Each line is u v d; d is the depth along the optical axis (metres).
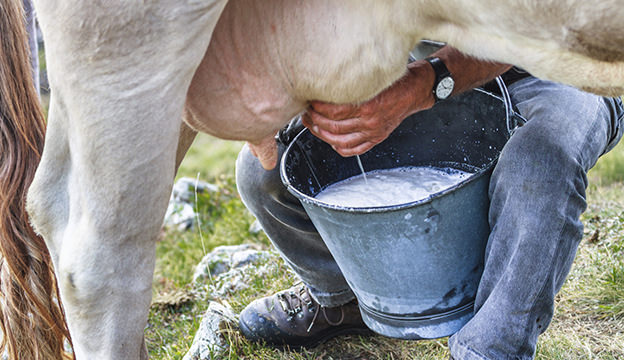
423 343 2.49
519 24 1.43
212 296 3.12
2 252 2.01
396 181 2.18
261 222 2.39
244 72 1.66
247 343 2.59
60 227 1.70
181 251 4.25
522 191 1.76
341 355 2.54
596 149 1.88
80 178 1.59
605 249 2.83
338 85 1.65
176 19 1.44
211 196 4.90
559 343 2.33
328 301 2.45
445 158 2.23
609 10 1.33
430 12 1.51
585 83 1.49
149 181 1.55
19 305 2.07
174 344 2.80
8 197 1.99
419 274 1.87
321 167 2.22
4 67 1.95
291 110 1.76
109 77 1.47
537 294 1.76
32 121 2.01
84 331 1.70
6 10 1.93
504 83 2.04
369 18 1.55
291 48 1.63
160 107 1.50
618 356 2.27
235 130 1.76
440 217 1.77
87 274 1.63
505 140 2.00
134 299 1.67
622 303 2.47
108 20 1.43
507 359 1.78
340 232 1.86
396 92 1.77
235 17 1.60
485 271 1.83
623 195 3.57
